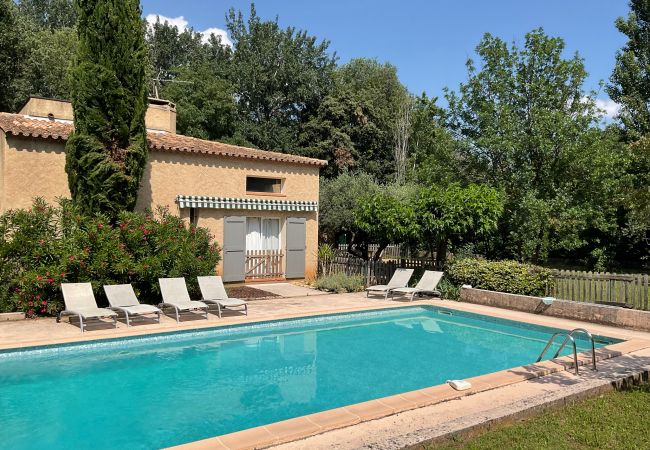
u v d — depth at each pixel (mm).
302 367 10289
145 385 8953
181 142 19141
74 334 11086
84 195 14375
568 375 8594
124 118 14852
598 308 13734
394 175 43125
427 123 42094
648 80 32188
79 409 7719
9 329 11477
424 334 13617
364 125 46219
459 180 24031
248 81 50656
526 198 20156
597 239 27641
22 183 14773
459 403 7168
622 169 21469
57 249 13016
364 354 11414
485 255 23000
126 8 14859
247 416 7508
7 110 34562
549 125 20969
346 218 25062
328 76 53906
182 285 14227
